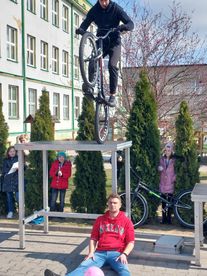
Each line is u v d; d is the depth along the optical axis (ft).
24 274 20.45
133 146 31.48
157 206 31.35
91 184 32.45
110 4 21.08
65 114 112.78
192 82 54.34
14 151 33.73
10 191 33.24
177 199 30.09
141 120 31.60
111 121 50.24
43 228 29.71
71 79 115.44
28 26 89.71
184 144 30.73
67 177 32.65
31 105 91.97
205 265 21.70
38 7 94.79
